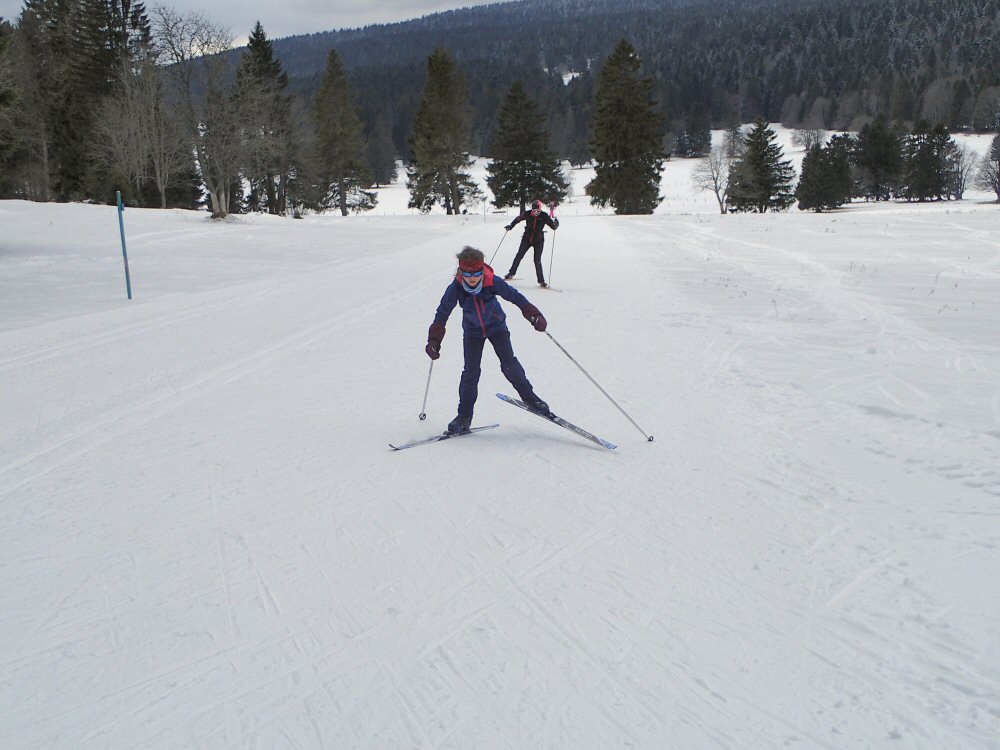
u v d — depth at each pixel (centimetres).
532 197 6050
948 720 278
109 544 417
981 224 2666
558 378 758
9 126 3797
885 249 1966
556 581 377
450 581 378
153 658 318
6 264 1753
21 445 581
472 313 572
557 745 269
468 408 593
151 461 543
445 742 270
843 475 506
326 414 652
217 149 3500
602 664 313
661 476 510
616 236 2608
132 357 873
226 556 404
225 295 1333
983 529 425
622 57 5391
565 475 514
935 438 573
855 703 289
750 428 604
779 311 1123
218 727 278
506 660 316
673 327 1009
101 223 2778
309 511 459
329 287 1414
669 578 379
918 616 344
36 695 296
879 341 916
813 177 7438
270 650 323
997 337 928
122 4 5625
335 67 6028
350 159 6153
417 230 3069
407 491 488
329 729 277
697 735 273
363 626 340
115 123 4088
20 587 373
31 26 5238
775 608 353
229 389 735
